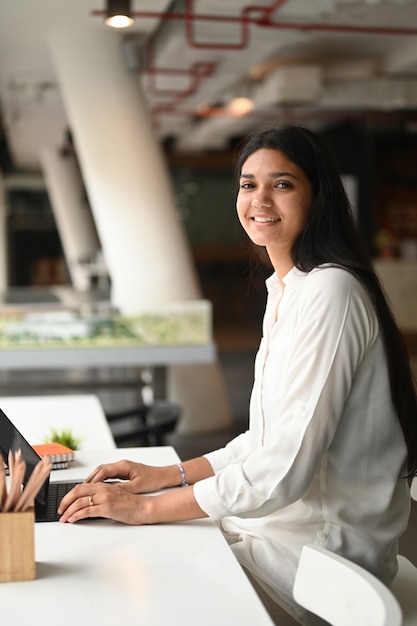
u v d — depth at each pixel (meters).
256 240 2.32
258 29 8.08
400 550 4.22
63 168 15.67
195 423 7.49
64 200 15.70
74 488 2.22
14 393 8.78
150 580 1.79
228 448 2.50
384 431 2.20
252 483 2.09
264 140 2.27
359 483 2.21
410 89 10.84
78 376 10.38
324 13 7.72
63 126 13.26
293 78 10.39
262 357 2.44
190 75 9.78
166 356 6.58
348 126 14.69
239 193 2.34
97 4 6.67
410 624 2.05
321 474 2.21
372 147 14.94
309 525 2.22
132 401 7.75
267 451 2.11
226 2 7.28
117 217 7.27
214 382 7.60
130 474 2.42
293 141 2.25
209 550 1.96
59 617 1.61
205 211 18.73
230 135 15.64
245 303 18.75
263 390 2.36
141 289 7.28
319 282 2.15
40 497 2.22
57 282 20.81
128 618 1.61
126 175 7.27
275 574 2.19
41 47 8.15
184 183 18.61
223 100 12.50
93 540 2.03
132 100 7.32
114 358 6.54
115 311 6.55
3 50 8.27
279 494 2.08
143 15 6.92
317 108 12.45
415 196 15.79
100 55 7.28
